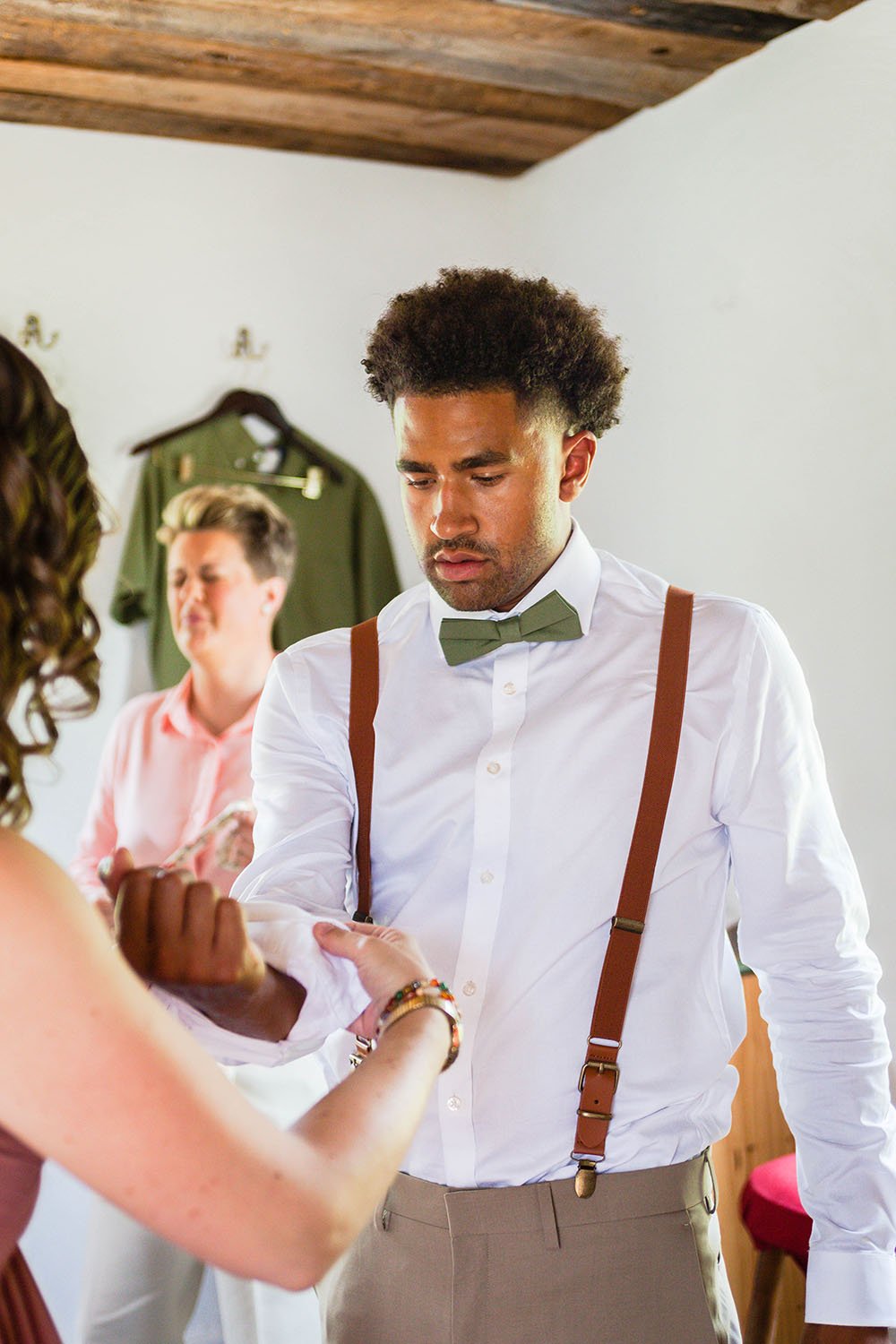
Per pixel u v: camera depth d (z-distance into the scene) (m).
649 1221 1.27
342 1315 1.35
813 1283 1.32
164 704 2.79
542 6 2.14
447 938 1.37
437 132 2.79
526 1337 1.25
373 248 3.01
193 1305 2.59
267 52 2.33
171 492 2.80
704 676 1.38
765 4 2.16
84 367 2.76
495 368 1.30
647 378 2.74
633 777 1.36
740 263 2.45
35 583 0.78
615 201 2.78
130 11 2.15
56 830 2.76
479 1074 1.31
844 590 2.25
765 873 1.35
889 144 2.12
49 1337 0.82
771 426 2.39
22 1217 0.74
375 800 1.43
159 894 0.87
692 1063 1.32
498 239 3.13
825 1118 1.32
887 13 2.11
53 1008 0.68
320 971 1.04
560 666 1.41
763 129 2.37
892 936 2.19
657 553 2.74
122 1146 0.68
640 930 1.31
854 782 2.26
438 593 1.40
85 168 2.75
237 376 2.89
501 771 1.37
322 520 2.94
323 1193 0.74
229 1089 0.74
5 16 2.17
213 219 2.86
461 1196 1.27
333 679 1.49
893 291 2.12
